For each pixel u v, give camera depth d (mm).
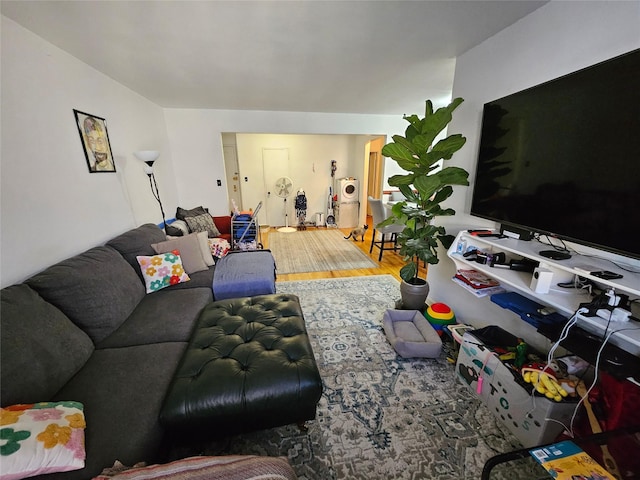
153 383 1150
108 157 2270
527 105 1384
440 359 1845
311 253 4320
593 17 1158
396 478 1132
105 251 1816
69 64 1850
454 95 2076
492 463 824
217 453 1238
